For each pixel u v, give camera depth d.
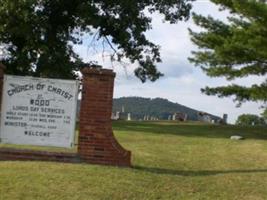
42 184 11.34
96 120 13.70
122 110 67.75
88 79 13.76
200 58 28.72
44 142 13.78
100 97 13.73
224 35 28.50
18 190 10.95
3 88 13.83
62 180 11.64
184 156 17.00
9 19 32.91
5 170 12.30
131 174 12.62
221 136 24.06
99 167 13.06
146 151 17.38
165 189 11.90
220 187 12.34
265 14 25.14
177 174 13.55
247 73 27.73
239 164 15.95
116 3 36.66
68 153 13.67
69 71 36.00
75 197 10.83
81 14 35.62
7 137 13.78
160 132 24.94
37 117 13.81
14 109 13.82
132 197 11.20
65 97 13.80
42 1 35.34
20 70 35.75
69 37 39.09
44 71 35.00
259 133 26.33
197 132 25.73
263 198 11.73
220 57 26.78
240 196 11.80
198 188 12.17
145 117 58.50
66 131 13.79
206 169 14.93
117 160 13.65
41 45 34.53
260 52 25.61
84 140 13.69
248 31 25.77
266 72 27.56
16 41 36.31
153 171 13.62
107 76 13.75
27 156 13.72
